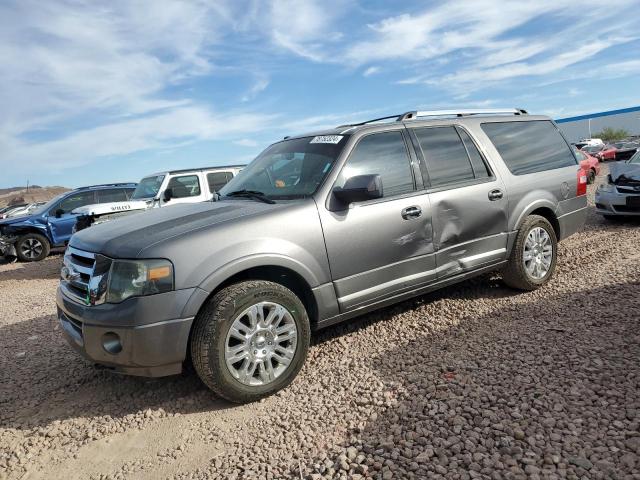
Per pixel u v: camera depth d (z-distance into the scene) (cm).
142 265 301
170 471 265
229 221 334
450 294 516
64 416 336
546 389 298
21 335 532
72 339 334
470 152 466
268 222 339
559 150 555
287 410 313
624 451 235
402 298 412
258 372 331
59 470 276
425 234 413
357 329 441
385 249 389
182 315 303
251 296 320
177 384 367
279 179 407
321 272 357
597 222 935
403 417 284
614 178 909
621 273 527
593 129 6494
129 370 314
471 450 246
